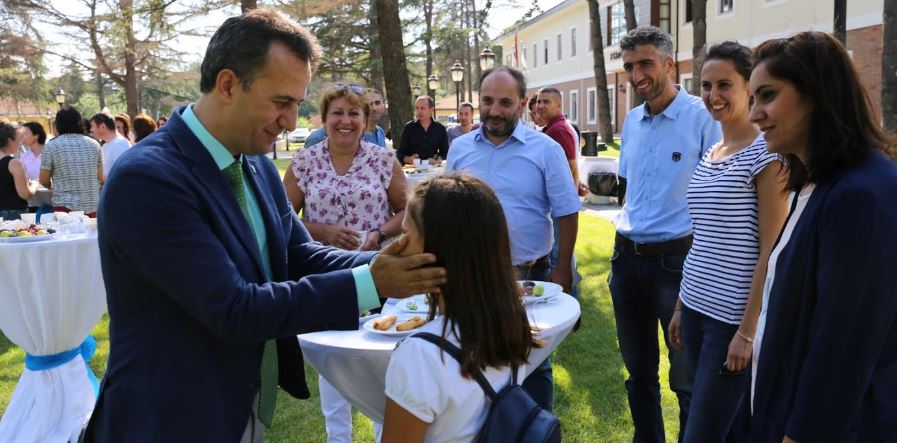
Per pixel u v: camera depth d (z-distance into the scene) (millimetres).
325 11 27891
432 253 1577
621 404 3766
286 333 1505
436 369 1511
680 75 23094
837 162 1524
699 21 11961
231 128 1569
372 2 28828
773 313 1620
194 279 1432
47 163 6109
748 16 19062
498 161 3312
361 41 30328
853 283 1407
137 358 1521
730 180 2412
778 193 2268
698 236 2564
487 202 1597
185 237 1439
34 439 3416
